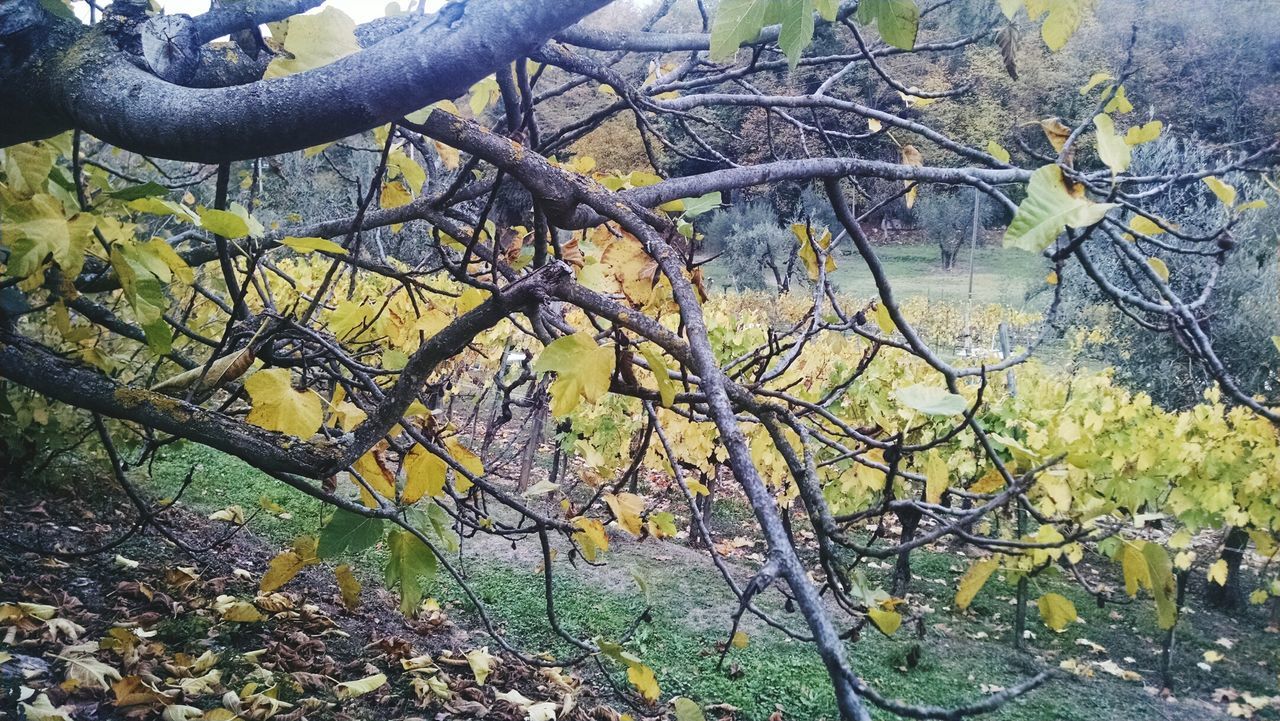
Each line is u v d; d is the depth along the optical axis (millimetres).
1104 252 8484
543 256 1356
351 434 1266
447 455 1512
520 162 1021
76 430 4152
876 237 23109
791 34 847
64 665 2350
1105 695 4793
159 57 896
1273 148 1447
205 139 771
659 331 930
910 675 4699
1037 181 752
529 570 5270
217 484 5461
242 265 2490
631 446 6582
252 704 2475
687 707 1053
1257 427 5395
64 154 1346
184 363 1975
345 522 1343
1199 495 5535
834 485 6156
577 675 3973
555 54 1689
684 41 1832
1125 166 915
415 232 3719
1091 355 8984
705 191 1476
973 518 975
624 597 5102
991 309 17484
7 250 1178
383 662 3338
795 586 544
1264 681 5203
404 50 756
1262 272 7043
